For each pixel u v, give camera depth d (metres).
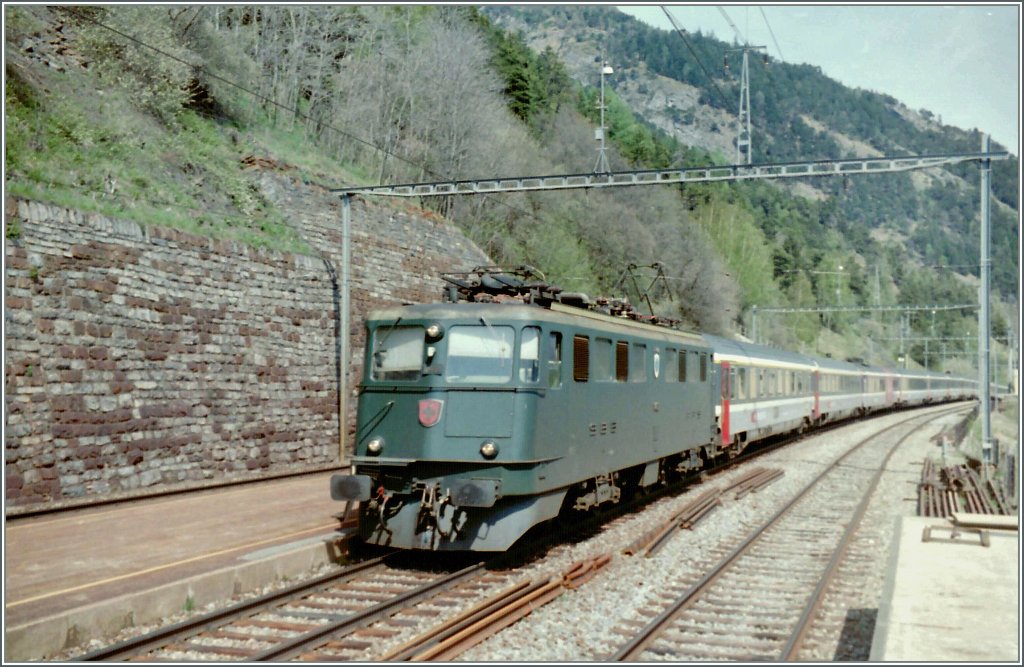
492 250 40.34
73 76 19.19
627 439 14.48
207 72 25.84
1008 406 44.69
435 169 39.53
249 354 17.89
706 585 10.30
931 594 7.74
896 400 55.84
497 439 10.88
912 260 198.50
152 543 10.73
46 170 15.67
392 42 41.78
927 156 17.95
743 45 31.66
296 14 36.97
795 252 104.44
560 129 61.34
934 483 19.42
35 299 13.33
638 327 15.48
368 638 8.03
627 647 7.73
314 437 19.83
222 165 21.30
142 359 15.26
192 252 16.56
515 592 9.24
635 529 14.03
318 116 35.91
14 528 11.73
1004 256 154.25
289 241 20.47
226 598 9.18
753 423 26.17
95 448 14.17
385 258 23.69
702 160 108.00
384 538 11.16
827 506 17.14
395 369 11.49
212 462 16.73
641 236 55.88
